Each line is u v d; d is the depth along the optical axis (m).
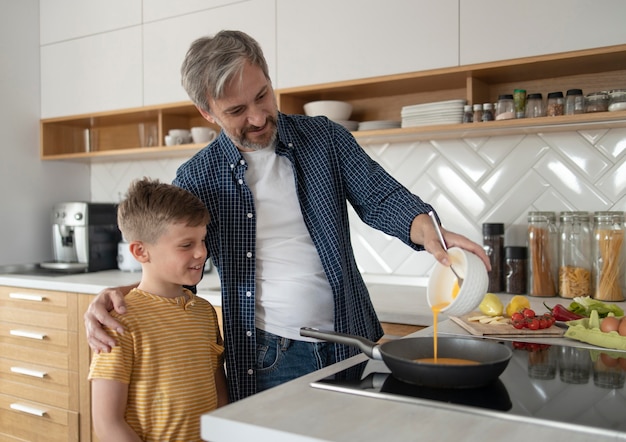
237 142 1.30
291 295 1.33
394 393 0.84
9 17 3.19
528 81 2.33
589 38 1.96
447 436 0.68
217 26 2.71
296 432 0.70
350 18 2.38
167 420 1.19
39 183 3.34
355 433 0.69
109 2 3.05
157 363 1.19
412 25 2.26
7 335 2.77
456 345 0.99
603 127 2.16
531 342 1.25
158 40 2.89
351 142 1.42
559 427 0.71
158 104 2.89
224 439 0.75
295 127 1.41
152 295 1.25
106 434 1.11
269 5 2.56
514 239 2.36
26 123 3.28
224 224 1.37
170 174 3.27
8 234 3.19
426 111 2.28
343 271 1.35
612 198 2.19
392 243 2.63
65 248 3.10
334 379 0.92
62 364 2.59
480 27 2.13
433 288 1.09
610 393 0.85
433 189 2.53
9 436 2.77
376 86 2.42
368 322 1.44
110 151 3.10
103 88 3.08
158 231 1.22
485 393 0.85
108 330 1.16
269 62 2.57
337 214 1.37
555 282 2.21
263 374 1.33
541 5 2.03
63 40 3.23
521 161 2.35
